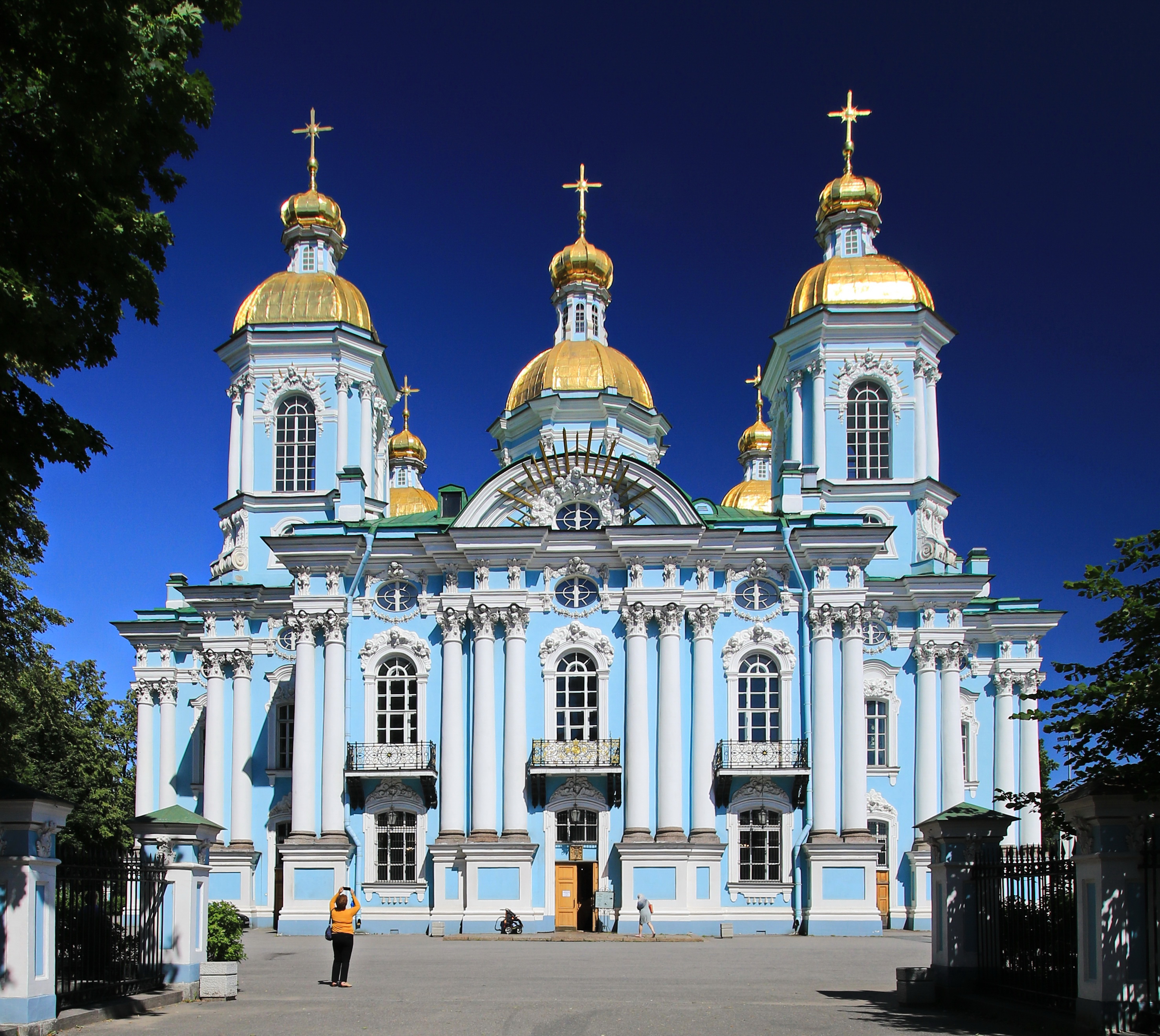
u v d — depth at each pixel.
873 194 55.19
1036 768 49.44
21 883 17.23
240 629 48.28
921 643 47.50
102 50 14.86
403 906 43.56
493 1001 21.58
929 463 51.00
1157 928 16.52
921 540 50.22
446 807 43.88
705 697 44.19
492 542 44.94
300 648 45.19
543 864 43.56
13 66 15.05
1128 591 19.17
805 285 53.12
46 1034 17.36
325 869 43.47
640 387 55.41
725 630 45.09
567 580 45.34
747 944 38.00
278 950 35.56
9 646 31.67
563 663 45.03
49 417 16.58
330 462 51.47
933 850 22.06
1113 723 17.98
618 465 45.53
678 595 44.59
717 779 43.94
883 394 51.53
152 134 16.84
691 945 37.34
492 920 42.44
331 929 24.56
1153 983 16.53
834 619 44.66
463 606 45.12
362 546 45.47
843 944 37.94
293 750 47.19
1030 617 50.09
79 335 16.42
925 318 51.34
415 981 25.56
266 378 52.12
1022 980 19.88
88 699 49.34
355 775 43.88
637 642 44.31
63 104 15.04
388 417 56.34
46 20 14.56
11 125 15.27
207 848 23.38
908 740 47.19
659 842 42.69
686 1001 21.69
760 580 45.34
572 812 44.06
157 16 17.00
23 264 15.83
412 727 45.19
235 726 47.56
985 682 50.25
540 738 44.31
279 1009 20.62
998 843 21.41
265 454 51.78
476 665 44.41
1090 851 17.02
